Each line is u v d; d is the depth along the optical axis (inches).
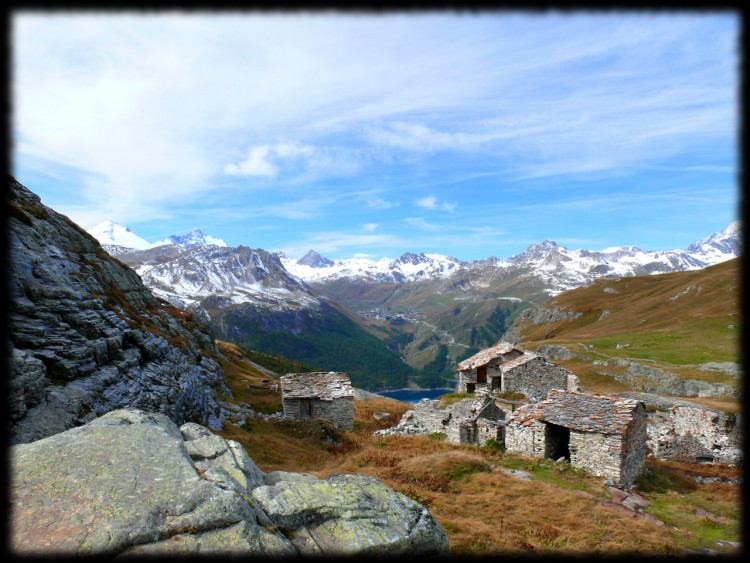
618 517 844.6
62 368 884.0
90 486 327.6
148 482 341.1
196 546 290.8
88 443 384.8
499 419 1610.5
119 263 1892.2
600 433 1098.7
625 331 5969.5
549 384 2187.5
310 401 2203.5
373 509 410.9
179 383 1326.3
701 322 5201.8
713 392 2935.5
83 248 1652.3
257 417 1887.3
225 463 434.0
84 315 1066.1
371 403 3272.6
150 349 1284.4
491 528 748.6
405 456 1344.7
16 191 1378.0
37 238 1117.7
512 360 2278.5
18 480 325.4
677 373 3262.8
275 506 380.5
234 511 327.9
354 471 1157.1
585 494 960.9
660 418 1815.9
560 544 701.3
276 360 6737.2
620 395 2719.0
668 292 7145.7
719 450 1419.8
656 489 1097.4
